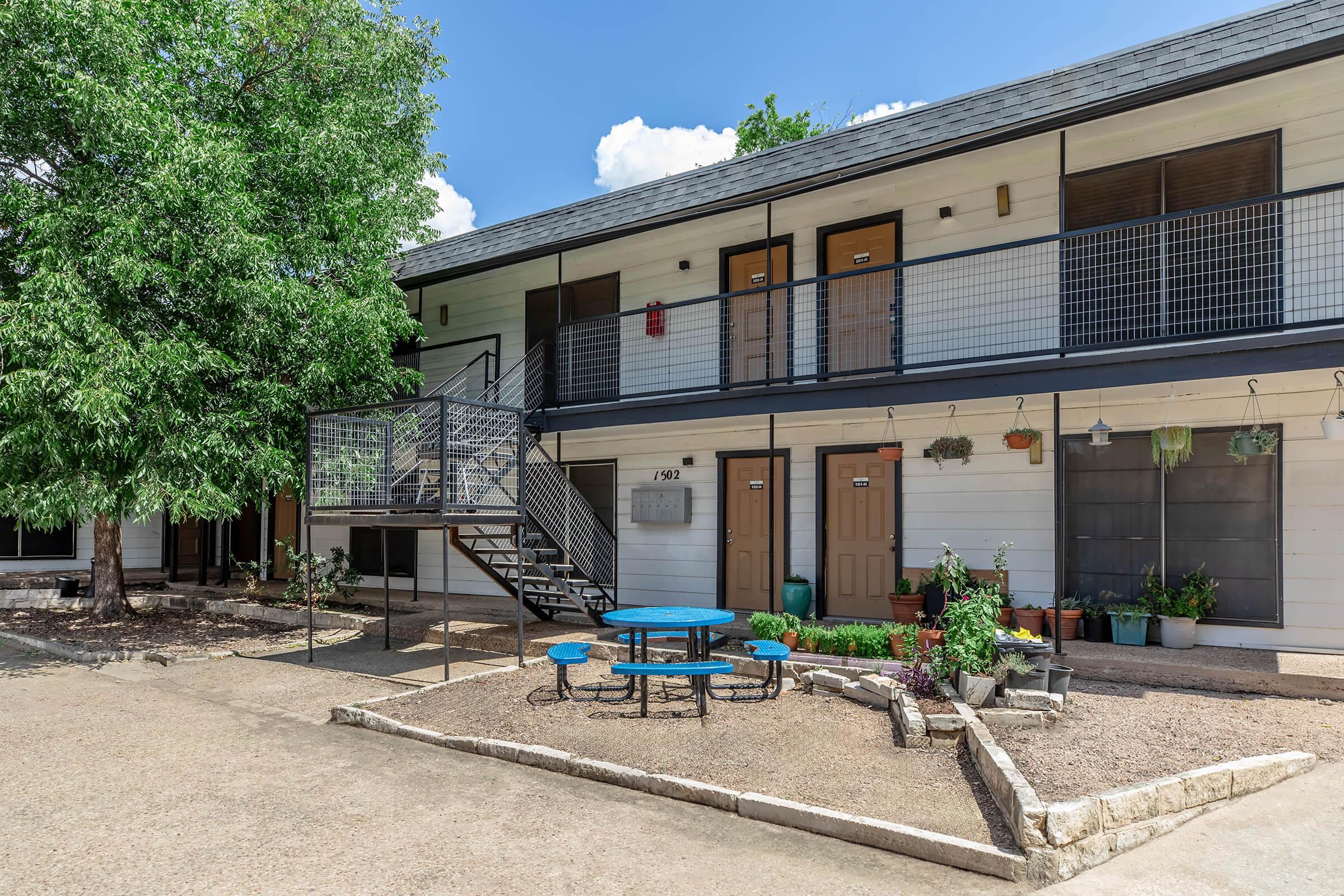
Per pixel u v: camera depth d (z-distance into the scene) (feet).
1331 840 14.01
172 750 20.10
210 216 32.89
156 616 43.32
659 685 25.79
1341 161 26.35
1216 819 14.96
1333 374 25.43
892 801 15.67
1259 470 27.99
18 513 32.55
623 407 36.96
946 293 33.55
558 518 37.14
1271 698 22.81
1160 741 18.45
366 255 39.04
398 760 19.21
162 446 31.37
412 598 47.29
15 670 30.37
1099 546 30.53
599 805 16.15
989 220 32.71
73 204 31.09
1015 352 28.40
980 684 20.67
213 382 35.65
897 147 30.89
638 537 42.42
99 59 30.63
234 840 14.43
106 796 16.75
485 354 44.88
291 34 38.70
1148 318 29.35
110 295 31.45
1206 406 28.89
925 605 32.24
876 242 35.68
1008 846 13.44
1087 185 30.89
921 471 34.37
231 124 36.50
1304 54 22.15
